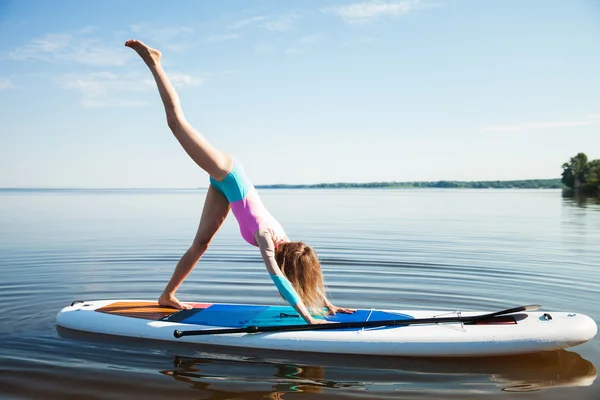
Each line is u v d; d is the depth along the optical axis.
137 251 10.45
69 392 3.67
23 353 4.45
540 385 3.82
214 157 4.73
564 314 4.68
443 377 3.98
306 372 4.07
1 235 13.50
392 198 50.34
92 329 5.03
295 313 5.17
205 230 5.23
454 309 5.79
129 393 3.66
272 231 4.76
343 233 14.19
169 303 5.41
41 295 6.52
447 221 18.77
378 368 4.17
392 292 6.64
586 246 11.30
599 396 3.62
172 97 4.68
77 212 25.23
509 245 11.45
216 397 3.60
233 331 4.59
